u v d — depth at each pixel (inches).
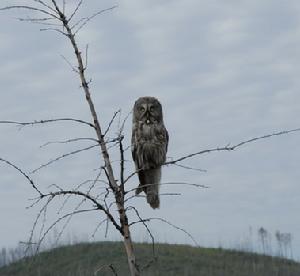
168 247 4532.5
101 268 257.4
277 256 4670.3
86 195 248.1
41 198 240.7
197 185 266.2
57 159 246.4
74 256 3897.6
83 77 267.7
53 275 3454.7
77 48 267.4
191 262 4212.6
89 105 264.5
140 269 260.2
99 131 262.4
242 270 4247.0
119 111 261.0
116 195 261.0
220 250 4690.0
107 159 261.0
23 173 239.1
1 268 2837.1
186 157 266.7
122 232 260.5
